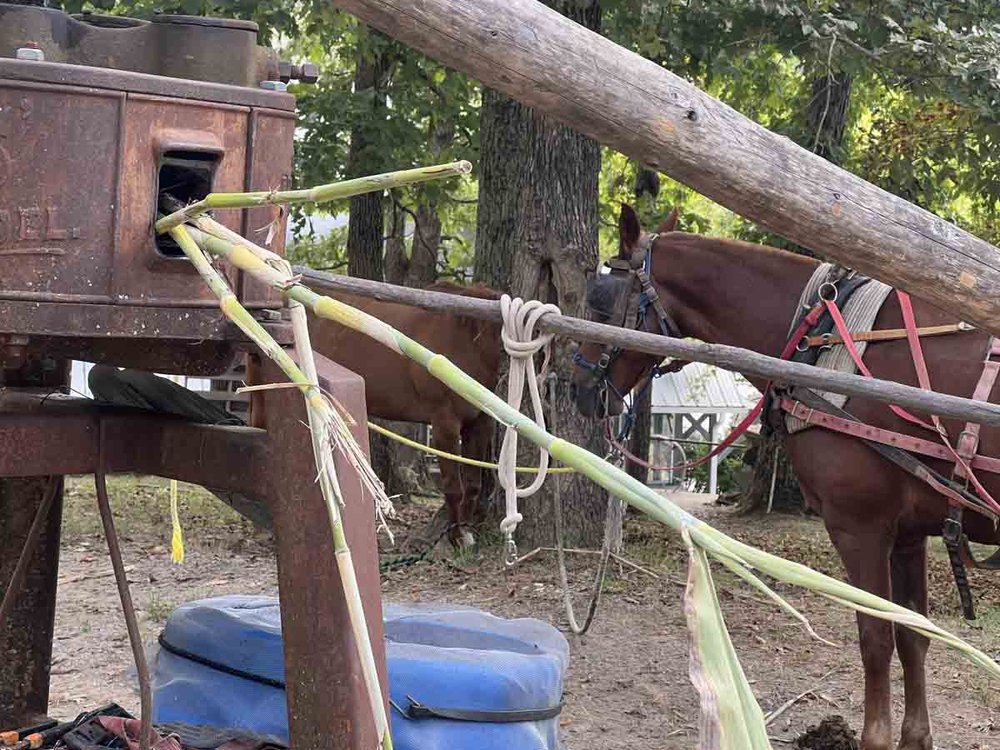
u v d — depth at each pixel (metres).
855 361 4.06
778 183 1.58
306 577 1.91
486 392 1.44
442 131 12.87
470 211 15.60
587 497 8.12
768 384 4.32
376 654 1.92
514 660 3.08
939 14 8.80
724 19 8.85
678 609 6.98
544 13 1.47
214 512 10.15
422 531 9.06
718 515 12.03
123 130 1.76
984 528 4.12
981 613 7.33
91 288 1.76
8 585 2.83
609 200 13.80
